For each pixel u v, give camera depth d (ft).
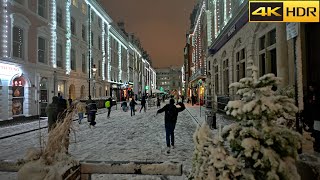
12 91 60.75
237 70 56.08
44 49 75.87
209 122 39.78
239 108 8.67
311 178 11.19
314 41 23.80
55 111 31.45
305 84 24.27
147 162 10.90
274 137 8.22
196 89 147.13
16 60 60.44
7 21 57.88
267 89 8.68
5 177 17.87
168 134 28.94
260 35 40.68
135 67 254.27
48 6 76.79
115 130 44.70
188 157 24.27
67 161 9.98
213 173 8.28
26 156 9.92
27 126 51.44
